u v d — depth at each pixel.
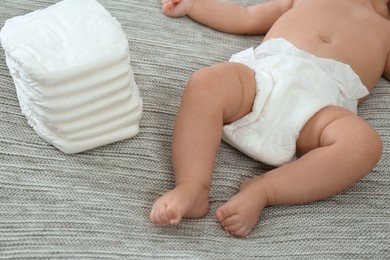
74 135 0.87
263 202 0.86
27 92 0.84
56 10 0.90
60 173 0.87
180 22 1.23
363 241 0.85
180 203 0.81
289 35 1.12
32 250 0.76
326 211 0.89
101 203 0.84
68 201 0.83
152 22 1.20
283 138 0.93
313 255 0.82
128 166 0.90
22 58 0.80
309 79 0.98
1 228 0.78
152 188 0.88
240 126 0.94
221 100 0.90
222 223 0.85
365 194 0.94
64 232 0.79
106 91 0.84
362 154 0.87
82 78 0.81
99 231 0.80
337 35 1.12
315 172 0.87
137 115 0.92
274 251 0.82
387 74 1.21
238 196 0.85
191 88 0.90
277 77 0.95
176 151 0.87
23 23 0.87
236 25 1.24
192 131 0.87
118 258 0.77
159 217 0.79
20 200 0.82
